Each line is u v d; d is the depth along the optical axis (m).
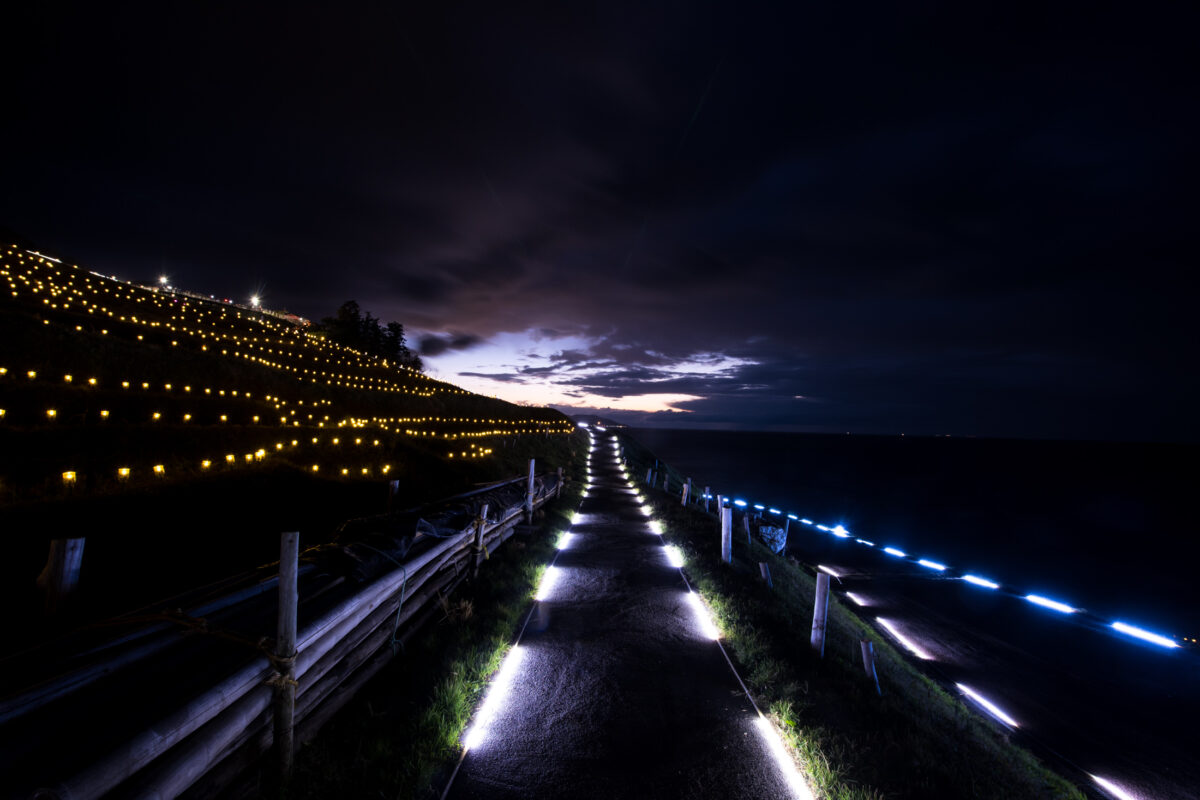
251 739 3.87
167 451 11.60
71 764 2.62
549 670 6.56
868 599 23.00
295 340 41.16
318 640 4.69
